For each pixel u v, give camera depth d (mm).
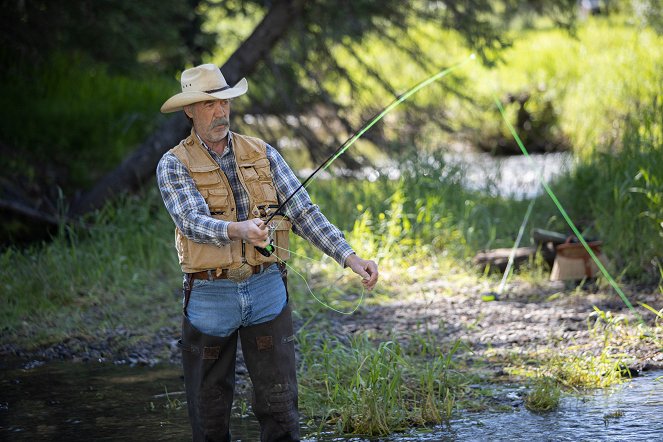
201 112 8578
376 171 23188
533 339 13461
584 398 10961
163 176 8539
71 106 25562
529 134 35281
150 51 28125
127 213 20453
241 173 8664
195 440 8828
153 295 17172
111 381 13016
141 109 26125
